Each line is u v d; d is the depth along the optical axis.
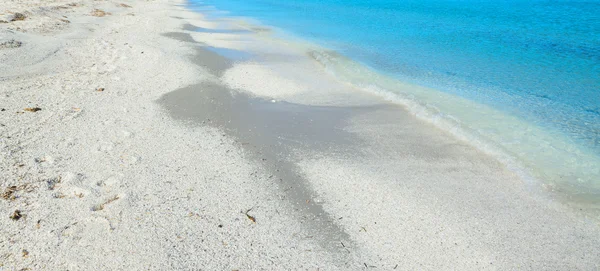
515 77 11.88
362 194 5.44
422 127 7.88
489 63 13.59
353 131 7.58
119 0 27.59
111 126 6.90
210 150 6.41
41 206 4.56
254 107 8.51
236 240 4.36
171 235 4.31
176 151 6.25
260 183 5.57
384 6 31.70
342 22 22.56
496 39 17.98
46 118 6.89
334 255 4.28
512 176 6.11
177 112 7.88
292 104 8.89
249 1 36.28
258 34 17.98
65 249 3.95
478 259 4.30
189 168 5.77
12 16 13.84
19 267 3.67
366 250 4.38
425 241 4.55
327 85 10.51
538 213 5.20
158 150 6.22
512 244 4.57
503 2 36.22
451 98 9.70
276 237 4.48
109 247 4.04
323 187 5.57
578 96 10.20
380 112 8.64
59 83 8.76
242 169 5.91
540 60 14.12
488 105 9.30
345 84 10.66
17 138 6.03
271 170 5.96
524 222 4.98
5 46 10.49
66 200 4.72
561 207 5.36
